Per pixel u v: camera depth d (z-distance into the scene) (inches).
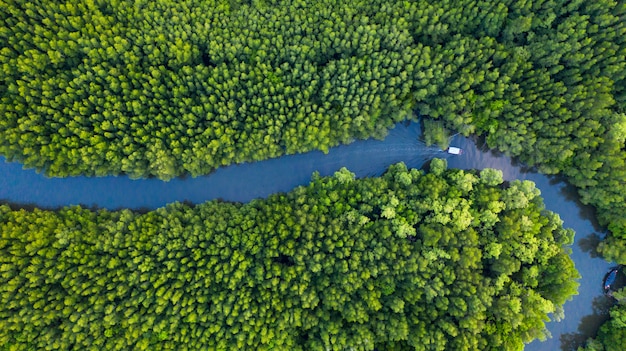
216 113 1796.3
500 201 1809.8
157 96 1729.8
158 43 1720.0
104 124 1692.9
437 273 1700.3
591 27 1691.7
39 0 1651.1
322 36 1760.6
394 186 1828.2
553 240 1774.1
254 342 1658.5
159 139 1761.8
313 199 1798.7
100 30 1674.5
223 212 1831.9
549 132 1787.6
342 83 1765.5
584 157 1791.3
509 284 1752.0
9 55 1657.2
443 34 1801.2
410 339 1680.6
